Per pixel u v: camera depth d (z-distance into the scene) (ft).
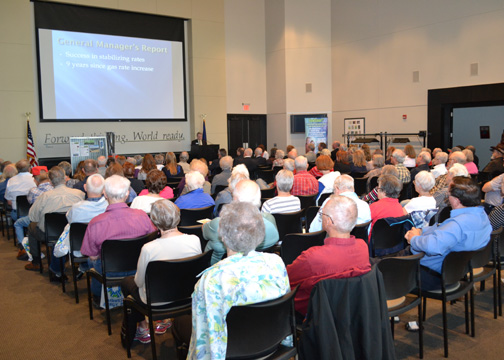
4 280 15.14
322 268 6.98
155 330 10.69
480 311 11.76
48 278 15.33
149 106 39.99
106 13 37.29
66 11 35.58
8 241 21.02
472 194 9.37
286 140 46.29
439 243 8.93
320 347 6.27
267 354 6.66
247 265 6.05
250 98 46.91
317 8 45.21
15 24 33.37
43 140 35.42
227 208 6.25
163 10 39.78
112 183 10.60
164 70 40.60
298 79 45.62
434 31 36.63
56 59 35.40
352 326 6.49
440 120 36.83
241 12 45.80
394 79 39.91
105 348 10.17
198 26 41.83
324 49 45.42
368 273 6.64
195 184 13.98
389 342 6.79
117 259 10.31
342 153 24.80
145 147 40.27
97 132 37.81
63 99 35.88
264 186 19.35
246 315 5.96
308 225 13.46
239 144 46.70
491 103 33.81
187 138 42.63
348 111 44.19
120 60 38.22
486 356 9.39
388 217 10.65
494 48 32.96
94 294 12.59
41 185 17.51
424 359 9.29
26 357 9.82
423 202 11.73
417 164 20.97
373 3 41.09
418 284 9.08
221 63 43.42
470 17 34.19
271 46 46.88
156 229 11.07
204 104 42.57
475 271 10.91
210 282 5.80
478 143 35.35
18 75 33.71
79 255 12.59
